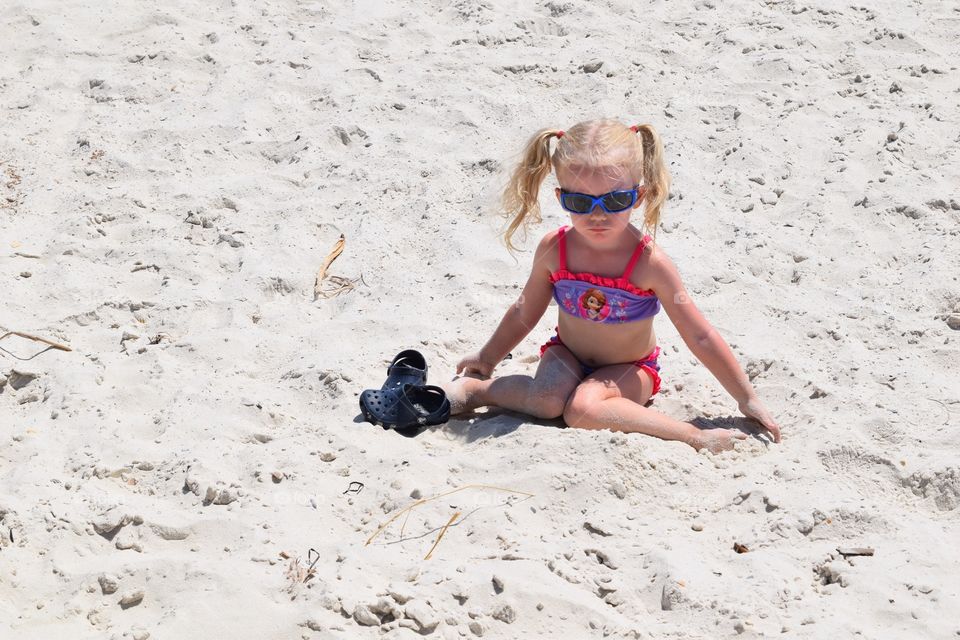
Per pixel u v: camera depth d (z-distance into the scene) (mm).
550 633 6250
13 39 15812
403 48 15766
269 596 6449
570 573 6680
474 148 13062
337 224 11688
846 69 14859
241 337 9656
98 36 15922
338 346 9586
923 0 16828
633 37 15789
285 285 10578
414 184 12352
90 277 10617
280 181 12531
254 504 7367
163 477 7715
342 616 6262
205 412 8492
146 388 8852
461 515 7242
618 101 13992
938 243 10922
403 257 11164
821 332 9641
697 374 9133
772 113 13711
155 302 10211
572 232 8297
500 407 8703
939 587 6375
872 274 10578
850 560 6727
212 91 14484
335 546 6891
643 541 6996
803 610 6301
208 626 6180
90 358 9336
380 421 8367
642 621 6332
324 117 13875
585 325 8414
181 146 13062
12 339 9523
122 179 12531
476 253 11016
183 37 15906
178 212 11836
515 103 14039
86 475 7711
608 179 7641
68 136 13430
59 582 6633
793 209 11812
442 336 9695
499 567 6695
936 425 8102
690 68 14930
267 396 8773
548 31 16375
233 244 11289
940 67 14711
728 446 8000
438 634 6172
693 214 11672
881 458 7664
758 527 7082
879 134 13055
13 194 12188
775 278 10695
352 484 7656
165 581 6586
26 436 8195
